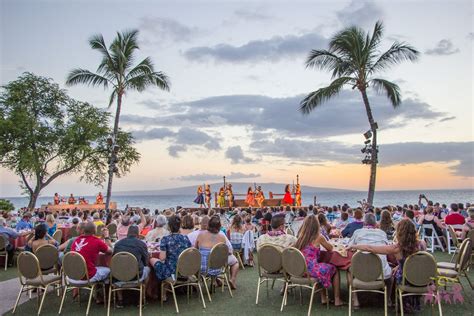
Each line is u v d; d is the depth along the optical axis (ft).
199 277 23.52
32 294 26.78
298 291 26.21
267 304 23.39
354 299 21.86
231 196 88.94
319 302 23.44
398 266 20.70
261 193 88.48
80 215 53.06
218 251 24.26
